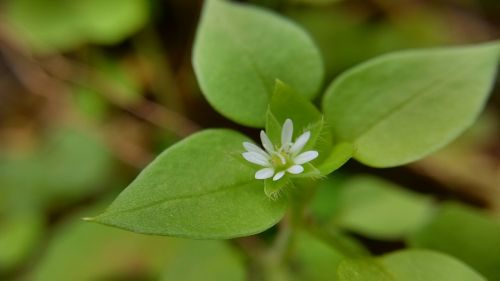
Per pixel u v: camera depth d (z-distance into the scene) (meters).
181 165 0.08
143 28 0.17
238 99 0.09
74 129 0.16
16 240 0.14
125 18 0.16
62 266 0.12
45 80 0.17
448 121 0.09
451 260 0.09
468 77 0.09
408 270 0.09
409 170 0.15
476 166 0.16
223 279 0.11
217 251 0.11
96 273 0.12
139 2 0.16
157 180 0.08
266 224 0.08
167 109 0.17
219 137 0.09
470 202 0.15
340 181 0.14
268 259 0.11
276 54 0.09
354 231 0.13
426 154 0.09
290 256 0.11
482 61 0.09
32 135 0.17
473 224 0.10
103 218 0.08
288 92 0.09
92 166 0.15
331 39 0.16
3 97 0.17
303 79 0.09
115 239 0.13
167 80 0.17
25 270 0.14
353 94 0.09
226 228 0.08
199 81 0.09
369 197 0.12
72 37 0.16
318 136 0.08
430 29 0.17
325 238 0.10
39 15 0.16
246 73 0.09
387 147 0.09
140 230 0.08
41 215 0.14
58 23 0.16
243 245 0.12
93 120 0.16
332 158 0.09
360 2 0.17
